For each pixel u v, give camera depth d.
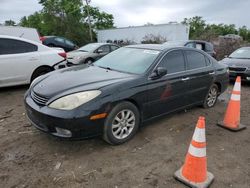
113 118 3.59
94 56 11.45
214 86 5.75
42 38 17.03
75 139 3.35
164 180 3.02
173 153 3.65
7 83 6.56
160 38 23.48
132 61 4.50
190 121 4.93
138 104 3.92
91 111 3.32
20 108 5.43
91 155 3.49
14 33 11.65
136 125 3.98
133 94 3.78
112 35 30.41
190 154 2.93
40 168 3.16
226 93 7.55
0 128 4.31
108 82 3.68
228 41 17.53
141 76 4.00
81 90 3.41
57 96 3.38
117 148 3.71
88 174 3.07
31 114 3.60
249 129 4.66
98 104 3.38
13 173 3.05
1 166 3.19
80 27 33.09
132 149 3.70
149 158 3.48
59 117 3.23
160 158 3.50
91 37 32.81
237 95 4.53
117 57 4.86
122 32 29.09
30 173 3.06
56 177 3.00
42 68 7.11
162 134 4.27
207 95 5.60
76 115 3.24
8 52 6.53
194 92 5.09
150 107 4.15
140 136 4.14
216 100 5.99
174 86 4.50
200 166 2.89
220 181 3.04
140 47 4.95
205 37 20.98
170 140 4.05
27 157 3.40
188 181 2.93
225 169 3.29
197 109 5.70
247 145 4.00
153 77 4.11
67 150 3.60
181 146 3.87
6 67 6.44
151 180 3.01
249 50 9.62
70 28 31.78
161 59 4.39
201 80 5.20
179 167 3.29
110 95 3.51
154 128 4.50
